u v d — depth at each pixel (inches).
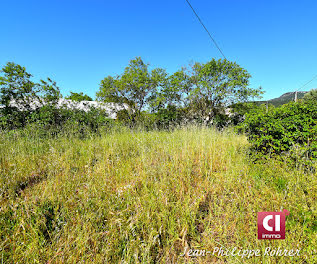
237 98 498.0
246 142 211.8
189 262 60.6
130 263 57.3
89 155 159.2
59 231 67.5
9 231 68.4
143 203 83.2
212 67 502.6
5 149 168.1
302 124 118.6
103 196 93.1
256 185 102.6
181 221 75.7
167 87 503.2
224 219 78.8
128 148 191.2
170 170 125.9
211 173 122.9
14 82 288.2
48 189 100.8
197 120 474.6
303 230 63.7
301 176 98.2
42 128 248.5
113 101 483.8
